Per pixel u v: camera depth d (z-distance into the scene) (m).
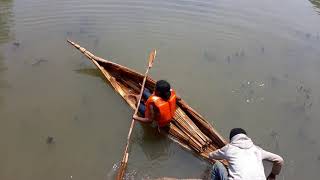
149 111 6.93
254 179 5.08
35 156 6.84
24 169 6.56
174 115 7.32
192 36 11.18
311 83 9.09
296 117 7.88
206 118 7.78
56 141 7.18
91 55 9.22
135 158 6.83
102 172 6.54
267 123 7.68
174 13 12.63
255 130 7.47
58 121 7.69
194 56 10.13
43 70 9.27
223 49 10.54
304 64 9.89
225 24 11.96
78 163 6.71
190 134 6.95
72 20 11.82
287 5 13.66
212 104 8.23
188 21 12.11
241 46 10.72
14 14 12.03
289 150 7.00
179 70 9.48
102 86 8.79
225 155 5.46
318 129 7.56
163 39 10.96
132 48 10.39
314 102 8.38
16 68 9.28
